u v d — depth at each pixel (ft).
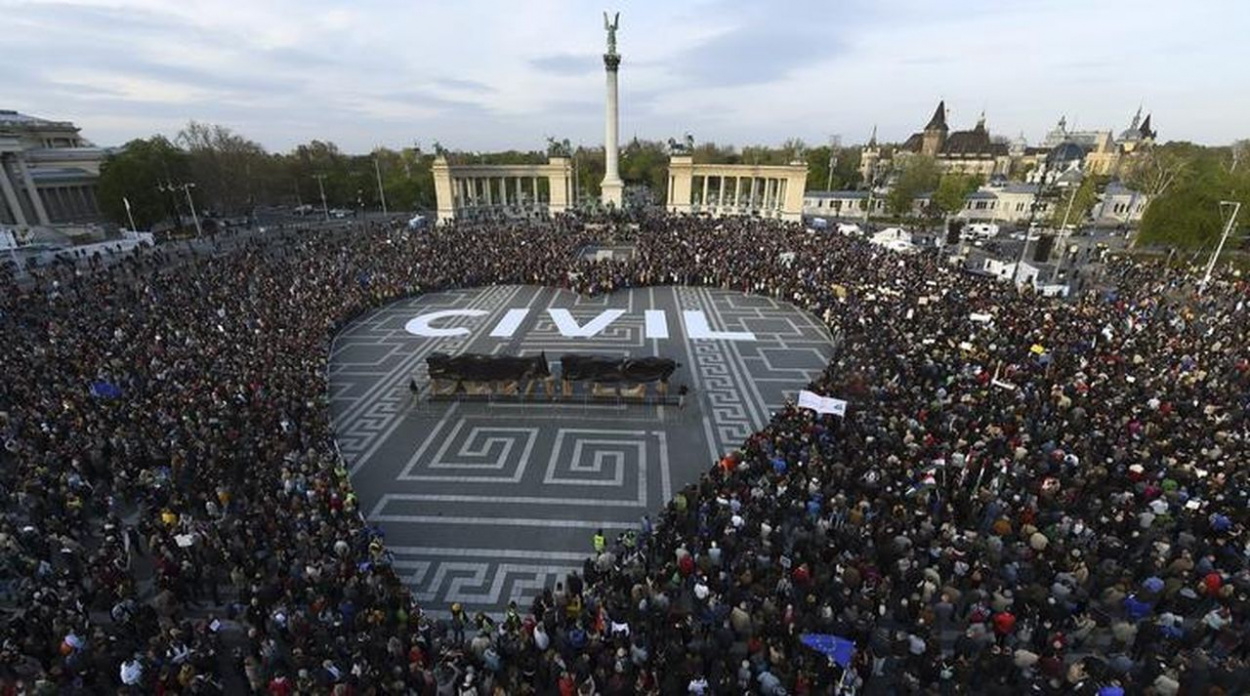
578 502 86.48
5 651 52.06
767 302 184.85
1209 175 281.13
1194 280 198.39
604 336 155.84
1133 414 87.56
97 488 78.28
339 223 367.66
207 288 165.37
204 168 344.08
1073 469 75.56
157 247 263.90
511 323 165.37
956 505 70.90
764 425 109.19
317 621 57.41
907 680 49.57
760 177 347.36
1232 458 75.25
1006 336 121.60
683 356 142.31
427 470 94.53
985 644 53.52
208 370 109.81
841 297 166.61
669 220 291.58
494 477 92.73
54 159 334.03
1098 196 366.63
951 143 653.71
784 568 62.18
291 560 64.49
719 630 54.75
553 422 109.50
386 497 87.71
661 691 50.49
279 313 147.43
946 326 128.06
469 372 114.52
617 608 59.21
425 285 193.16
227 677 56.03
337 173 442.09
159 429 86.94
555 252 220.84
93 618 61.16
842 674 51.85
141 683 49.83
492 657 53.57
